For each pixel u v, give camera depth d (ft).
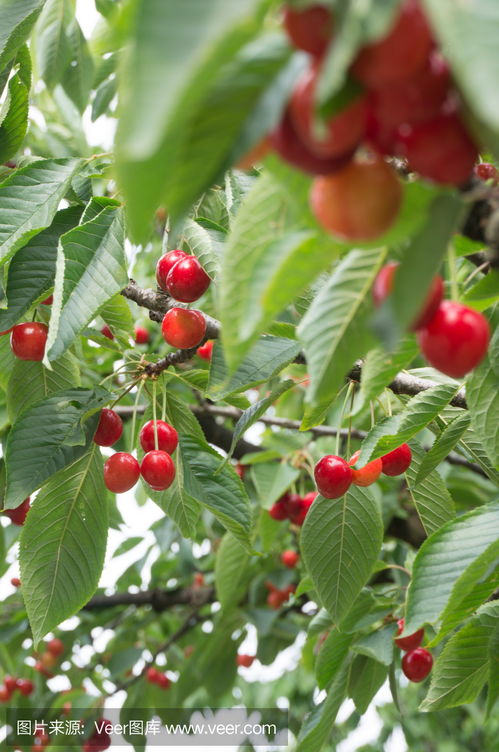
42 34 3.79
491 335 2.51
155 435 2.95
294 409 4.54
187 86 1.23
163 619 5.59
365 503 3.10
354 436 4.00
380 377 2.40
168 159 1.50
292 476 3.81
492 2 1.35
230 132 1.69
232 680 4.87
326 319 2.20
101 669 5.28
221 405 3.97
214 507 2.99
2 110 2.98
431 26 1.43
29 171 2.91
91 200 2.87
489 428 2.60
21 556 3.02
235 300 2.18
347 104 1.52
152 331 4.33
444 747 6.76
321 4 1.42
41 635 3.04
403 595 3.49
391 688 3.51
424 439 4.16
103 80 3.94
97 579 3.07
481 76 1.29
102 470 3.05
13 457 2.89
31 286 2.93
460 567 2.57
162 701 5.04
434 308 2.14
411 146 1.68
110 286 2.77
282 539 4.72
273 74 1.62
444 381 3.04
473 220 2.16
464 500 4.30
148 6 1.22
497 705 3.16
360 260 2.17
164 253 3.00
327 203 1.70
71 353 3.28
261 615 4.44
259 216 2.16
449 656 2.86
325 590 3.12
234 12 1.21
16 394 3.29
